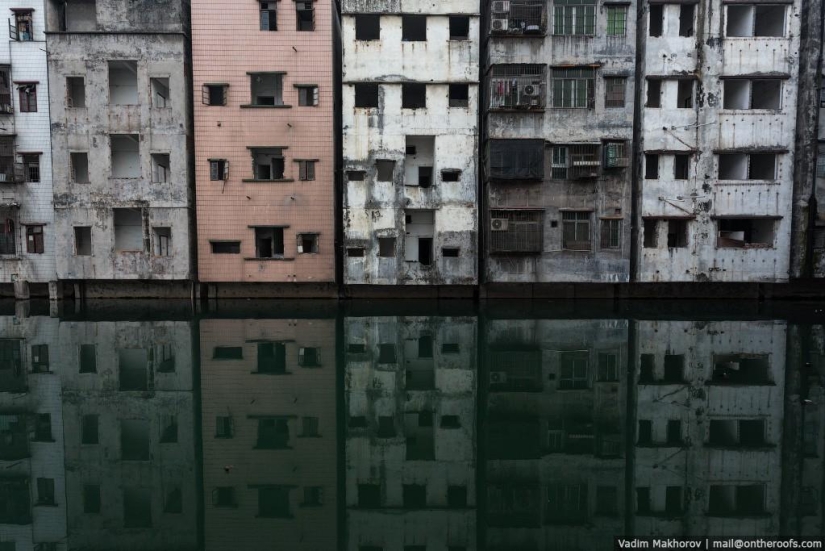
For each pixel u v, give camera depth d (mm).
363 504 9352
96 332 20438
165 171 27688
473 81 26469
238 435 11766
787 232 26453
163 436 11703
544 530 8625
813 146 26000
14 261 28188
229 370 15938
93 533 8445
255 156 27266
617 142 26219
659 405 13320
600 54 25859
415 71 26453
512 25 25781
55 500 9422
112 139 27516
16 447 11266
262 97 27516
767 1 25531
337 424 12352
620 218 26500
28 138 27781
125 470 10320
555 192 26516
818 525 8594
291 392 14266
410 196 26812
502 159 26141
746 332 20094
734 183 26328
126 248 28000
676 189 26422
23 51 27344
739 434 11703
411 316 23484
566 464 10586
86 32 26188
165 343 18859
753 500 9312
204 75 26562
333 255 27422
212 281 27609
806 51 25812
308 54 26578
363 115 26578
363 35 27672
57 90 26547
